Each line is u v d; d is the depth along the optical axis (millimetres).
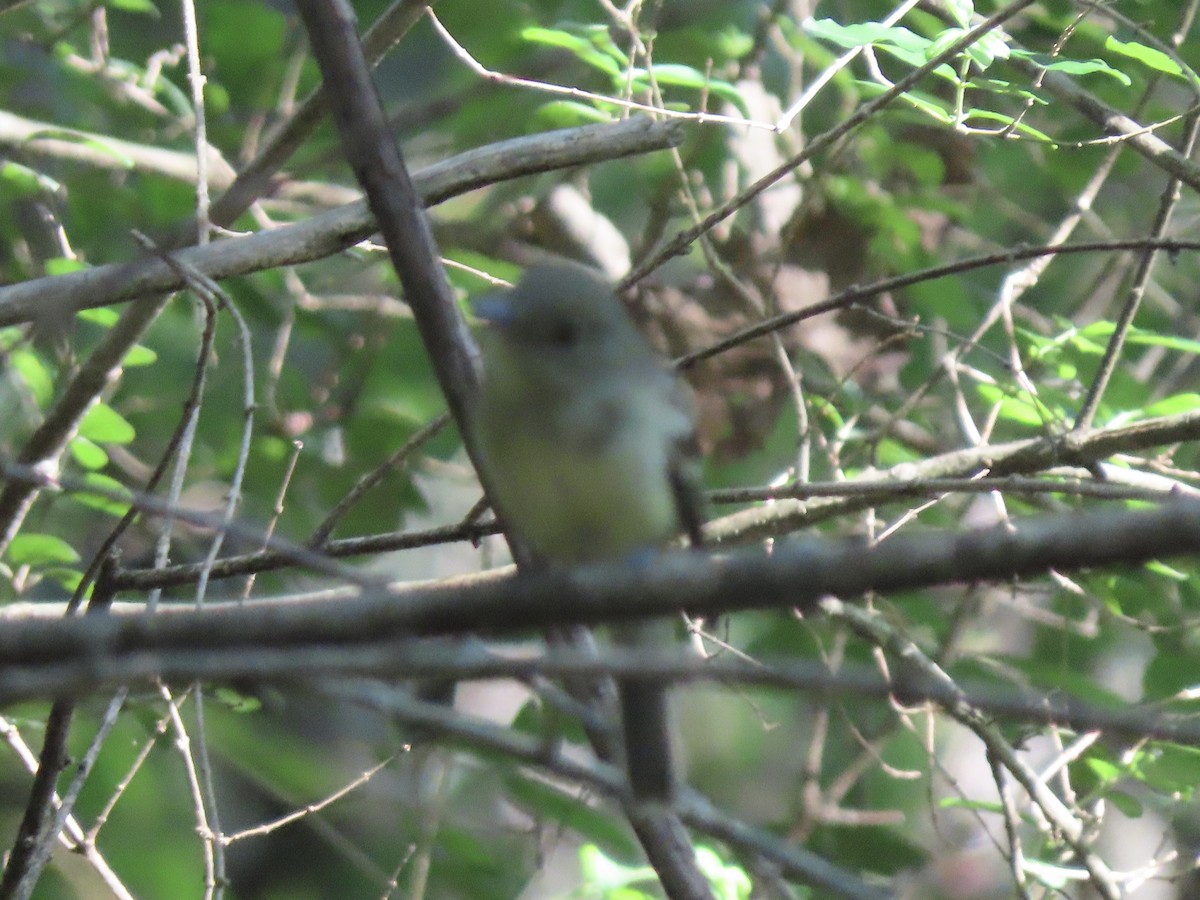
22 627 4707
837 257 11336
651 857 6395
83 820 9656
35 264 11234
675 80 9758
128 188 11812
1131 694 11977
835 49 12586
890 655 9734
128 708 8094
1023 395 9547
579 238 12180
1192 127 9008
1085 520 4211
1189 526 4086
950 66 8633
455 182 7469
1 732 7707
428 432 7840
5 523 8633
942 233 12789
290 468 7883
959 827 11664
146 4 11445
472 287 11531
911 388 12688
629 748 6230
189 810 10188
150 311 8273
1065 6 11531
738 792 12188
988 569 4258
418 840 9039
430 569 14586
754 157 11531
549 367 6148
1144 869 8469
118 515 9094
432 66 13492
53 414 8461
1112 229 14125
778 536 9188
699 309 10883
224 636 4715
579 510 6230
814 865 5395
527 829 9312
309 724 9828
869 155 11477
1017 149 12719
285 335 11000
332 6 6840
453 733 5320
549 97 11430
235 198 8875
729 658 9117
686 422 6531
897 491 7301
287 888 12133
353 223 7844
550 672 4070
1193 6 10000
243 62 11688
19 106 11305
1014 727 10109
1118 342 8766
